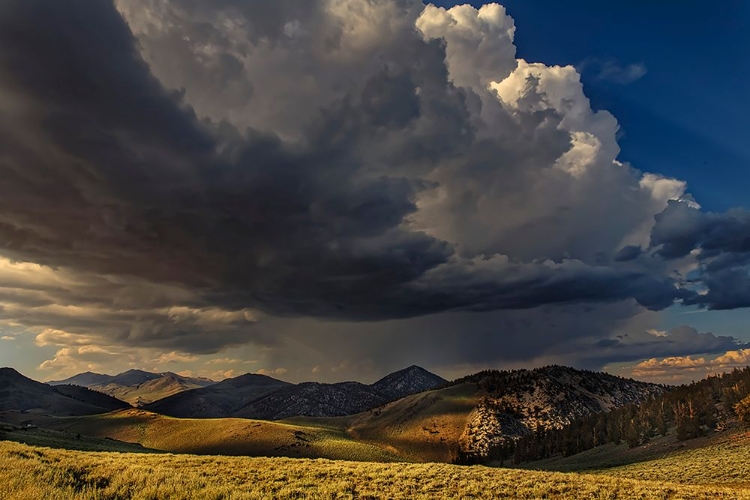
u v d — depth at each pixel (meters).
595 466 95.50
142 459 34.84
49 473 22.83
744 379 107.44
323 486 26.39
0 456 26.27
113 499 20.36
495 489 28.34
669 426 124.50
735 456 59.72
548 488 28.97
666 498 27.30
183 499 20.56
